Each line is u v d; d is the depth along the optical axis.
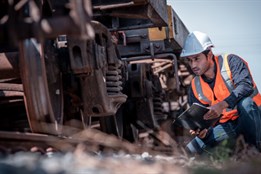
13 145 4.69
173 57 11.58
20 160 3.01
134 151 5.63
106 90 7.32
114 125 8.98
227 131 7.29
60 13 6.12
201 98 7.49
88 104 7.20
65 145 5.09
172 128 9.12
